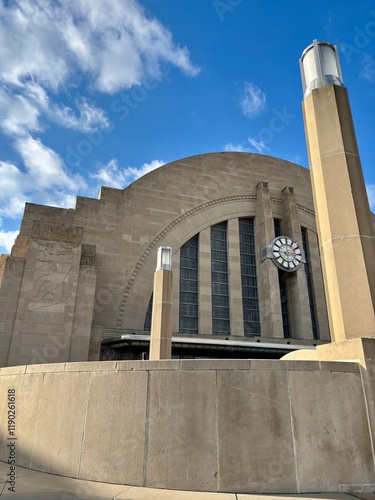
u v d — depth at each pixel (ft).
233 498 17.42
